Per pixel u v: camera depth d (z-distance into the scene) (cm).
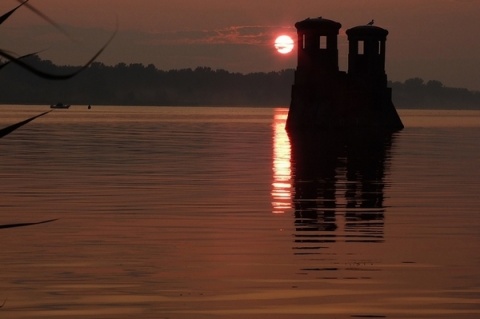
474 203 8594
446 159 15775
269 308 4056
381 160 15375
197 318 3838
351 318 3862
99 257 5384
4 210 7794
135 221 7094
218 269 5041
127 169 12712
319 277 4809
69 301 4150
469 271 5016
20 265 5084
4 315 3844
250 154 16662
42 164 13562
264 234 6450
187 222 7081
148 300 4197
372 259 5394
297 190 9838
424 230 6706
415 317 3884
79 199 8712
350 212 7844
